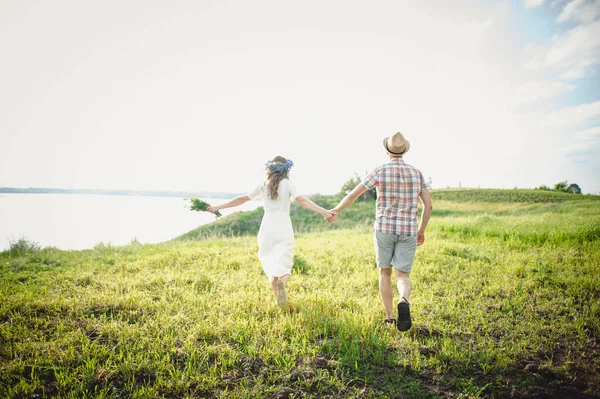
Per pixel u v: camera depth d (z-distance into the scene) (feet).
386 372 11.44
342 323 14.24
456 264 24.70
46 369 11.26
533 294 18.48
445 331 14.14
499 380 10.98
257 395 10.00
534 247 30.55
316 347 12.59
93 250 35.86
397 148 14.01
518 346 12.79
